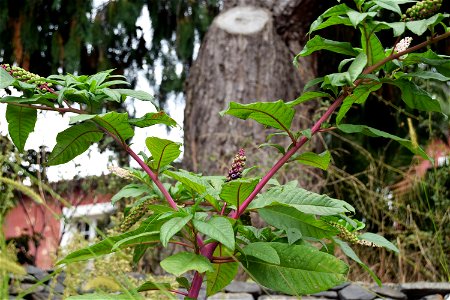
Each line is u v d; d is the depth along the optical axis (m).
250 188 1.21
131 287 1.09
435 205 3.78
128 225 1.34
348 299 3.08
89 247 1.16
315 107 4.57
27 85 1.26
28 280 2.76
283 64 4.59
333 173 4.22
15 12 5.52
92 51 5.95
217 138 4.24
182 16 5.96
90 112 1.31
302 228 1.25
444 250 3.70
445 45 4.71
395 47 1.32
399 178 4.46
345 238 1.31
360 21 1.25
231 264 1.29
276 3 4.86
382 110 5.17
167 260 1.09
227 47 4.53
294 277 1.19
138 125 1.33
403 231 3.88
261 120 1.32
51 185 4.02
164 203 1.40
